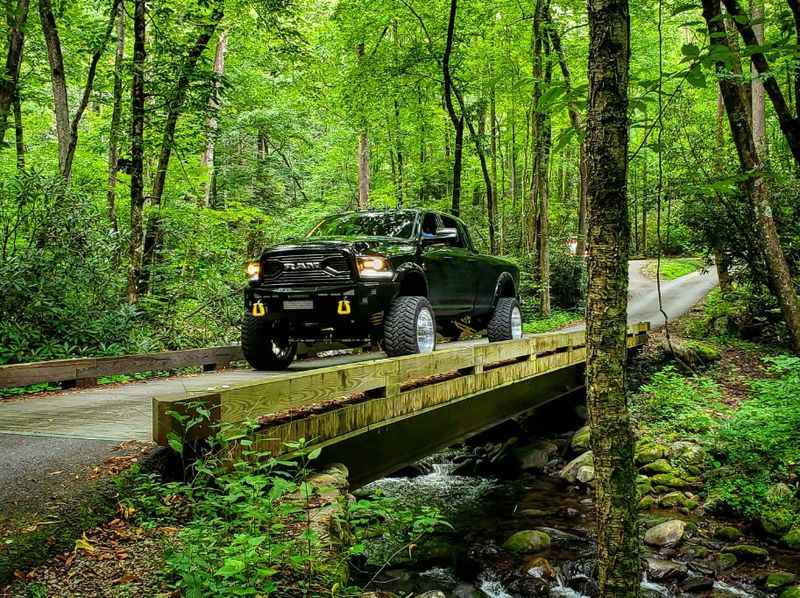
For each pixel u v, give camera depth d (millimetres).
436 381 7082
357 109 20859
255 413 4379
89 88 13484
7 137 18828
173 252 13914
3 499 3512
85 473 3910
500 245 28969
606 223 2678
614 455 2711
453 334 11086
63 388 7508
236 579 3029
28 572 3031
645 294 27391
